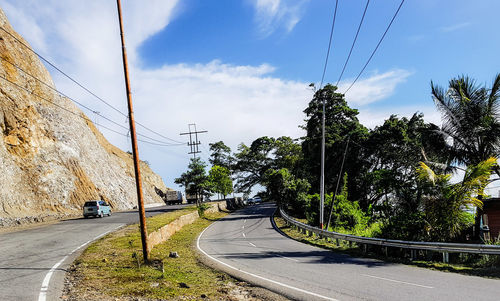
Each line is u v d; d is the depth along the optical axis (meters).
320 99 52.56
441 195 16.69
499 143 16.83
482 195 16.11
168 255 17.17
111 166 65.25
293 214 47.09
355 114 52.50
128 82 14.59
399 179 22.83
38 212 35.03
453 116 17.61
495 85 16.86
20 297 8.26
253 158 83.06
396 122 40.94
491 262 12.80
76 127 56.03
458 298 8.31
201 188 55.88
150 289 9.75
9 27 45.12
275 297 9.19
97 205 35.09
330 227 32.38
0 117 36.19
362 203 45.31
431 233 16.75
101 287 9.73
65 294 8.83
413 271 12.49
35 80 47.97
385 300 8.34
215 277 12.27
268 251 18.88
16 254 14.51
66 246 16.92
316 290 9.62
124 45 14.65
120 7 14.64
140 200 14.27
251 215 51.06
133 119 14.54
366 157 44.22
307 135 53.62
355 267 13.51
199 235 28.81
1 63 39.84
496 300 8.02
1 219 25.89
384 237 18.17
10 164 35.44
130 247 16.98
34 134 41.28
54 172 41.44
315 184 50.16
